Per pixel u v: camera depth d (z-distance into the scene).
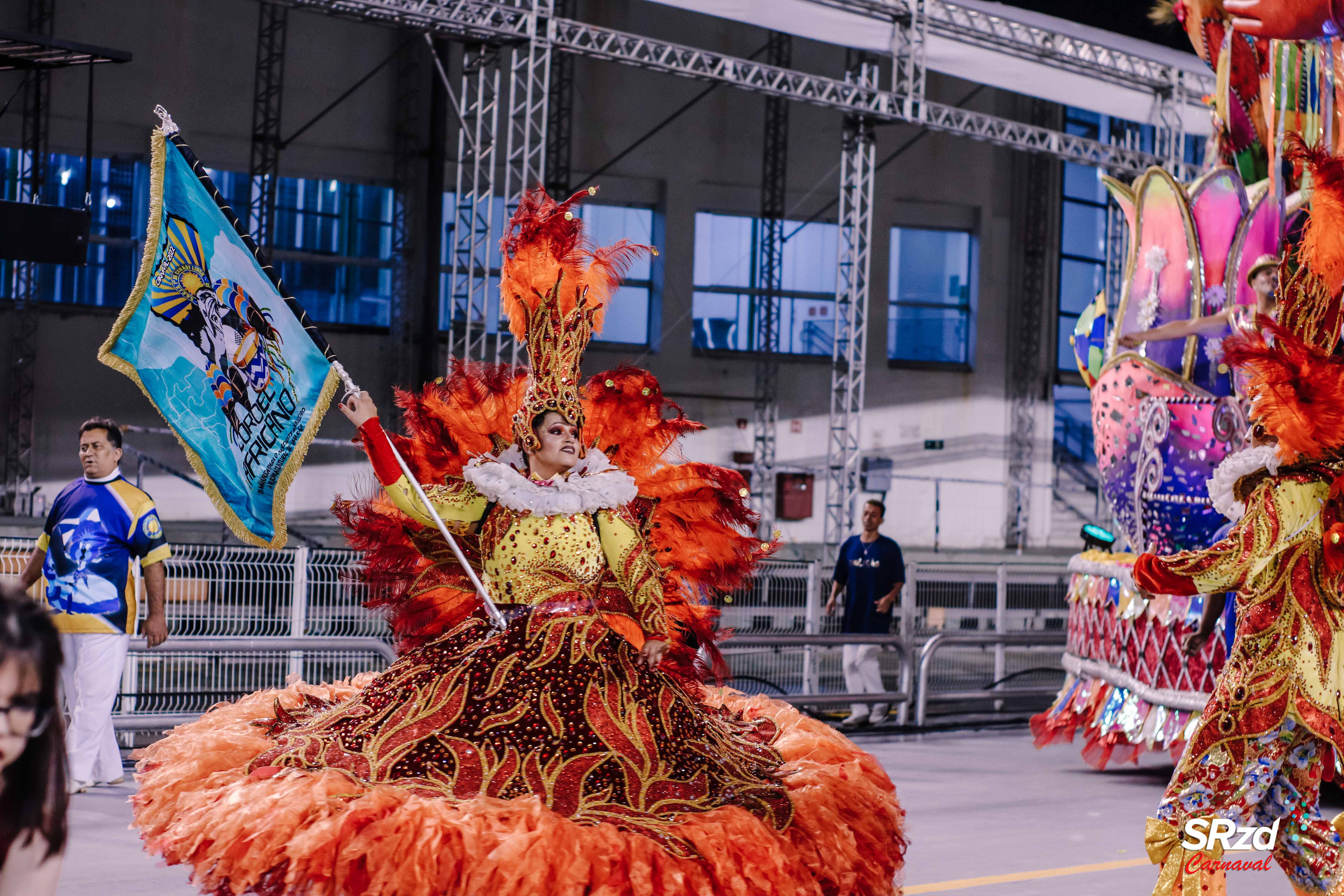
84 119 20.19
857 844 3.38
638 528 3.76
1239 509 4.40
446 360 19.64
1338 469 4.14
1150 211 7.76
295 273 21.88
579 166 23.34
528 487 3.65
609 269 3.83
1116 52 17.48
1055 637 11.04
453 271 17.81
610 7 23.22
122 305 20.80
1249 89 7.87
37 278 20.11
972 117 18.64
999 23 17.55
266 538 3.79
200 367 3.80
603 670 3.51
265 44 21.20
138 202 20.78
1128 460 7.60
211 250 3.83
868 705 10.19
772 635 9.93
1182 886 4.12
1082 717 8.26
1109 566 8.00
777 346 25.20
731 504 4.09
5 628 1.80
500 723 3.36
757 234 24.95
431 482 3.97
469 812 2.95
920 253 26.56
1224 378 7.65
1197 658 7.37
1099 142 23.72
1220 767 4.11
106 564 6.52
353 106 21.89
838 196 25.39
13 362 20.06
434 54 17.66
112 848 5.43
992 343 26.78
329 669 8.61
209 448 3.79
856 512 24.12
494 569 3.67
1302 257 4.45
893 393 26.00
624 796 3.24
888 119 18.30
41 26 19.72
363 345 22.12
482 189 21.45
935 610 11.75
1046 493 26.97
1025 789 7.57
